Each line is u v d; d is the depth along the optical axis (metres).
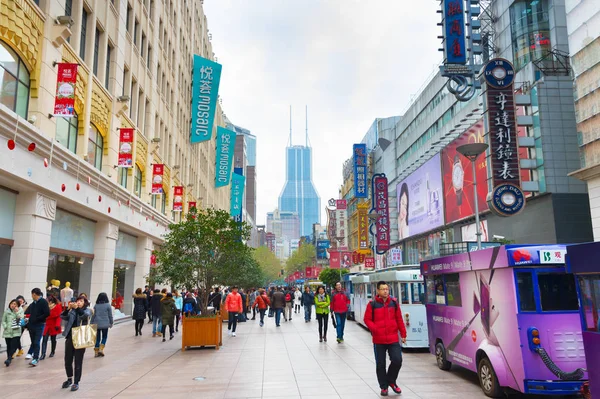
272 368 10.84
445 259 10.16
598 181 22.08
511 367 7.50
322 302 16.23
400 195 50.72
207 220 16.34
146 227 27.39
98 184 19.12
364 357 12.38
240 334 18.80
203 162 51.59
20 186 13.97
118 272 24.86
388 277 15.06
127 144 22.28
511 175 24.14
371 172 69.25
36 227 14.64
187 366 11.25
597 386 5.65
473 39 29.52
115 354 13.37
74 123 18.16
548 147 26.55
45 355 12.48
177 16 38.28
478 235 15.65
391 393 8.24
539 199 26.88
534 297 7.43
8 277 14.10
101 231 21.45
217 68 41.19
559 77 27.50
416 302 13.93
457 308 9.63
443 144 41.44
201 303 16.45
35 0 14.98
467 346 9.12
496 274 8.01
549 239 25.89
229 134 59.25
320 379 9.51
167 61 34.47
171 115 35.91
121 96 22.53
